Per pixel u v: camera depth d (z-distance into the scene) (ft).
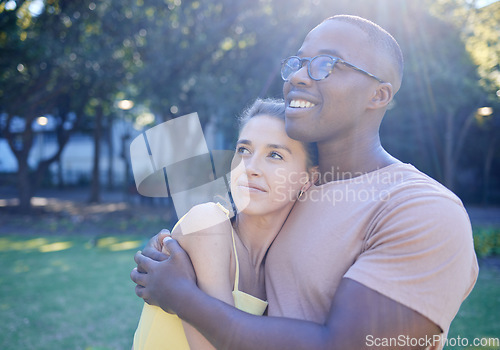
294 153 4.46
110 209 50.29
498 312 15.90
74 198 68.33
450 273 3.48
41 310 16.51
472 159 70.33
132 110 62.23
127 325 15.14
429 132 50.72
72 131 50.65
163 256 4.13
